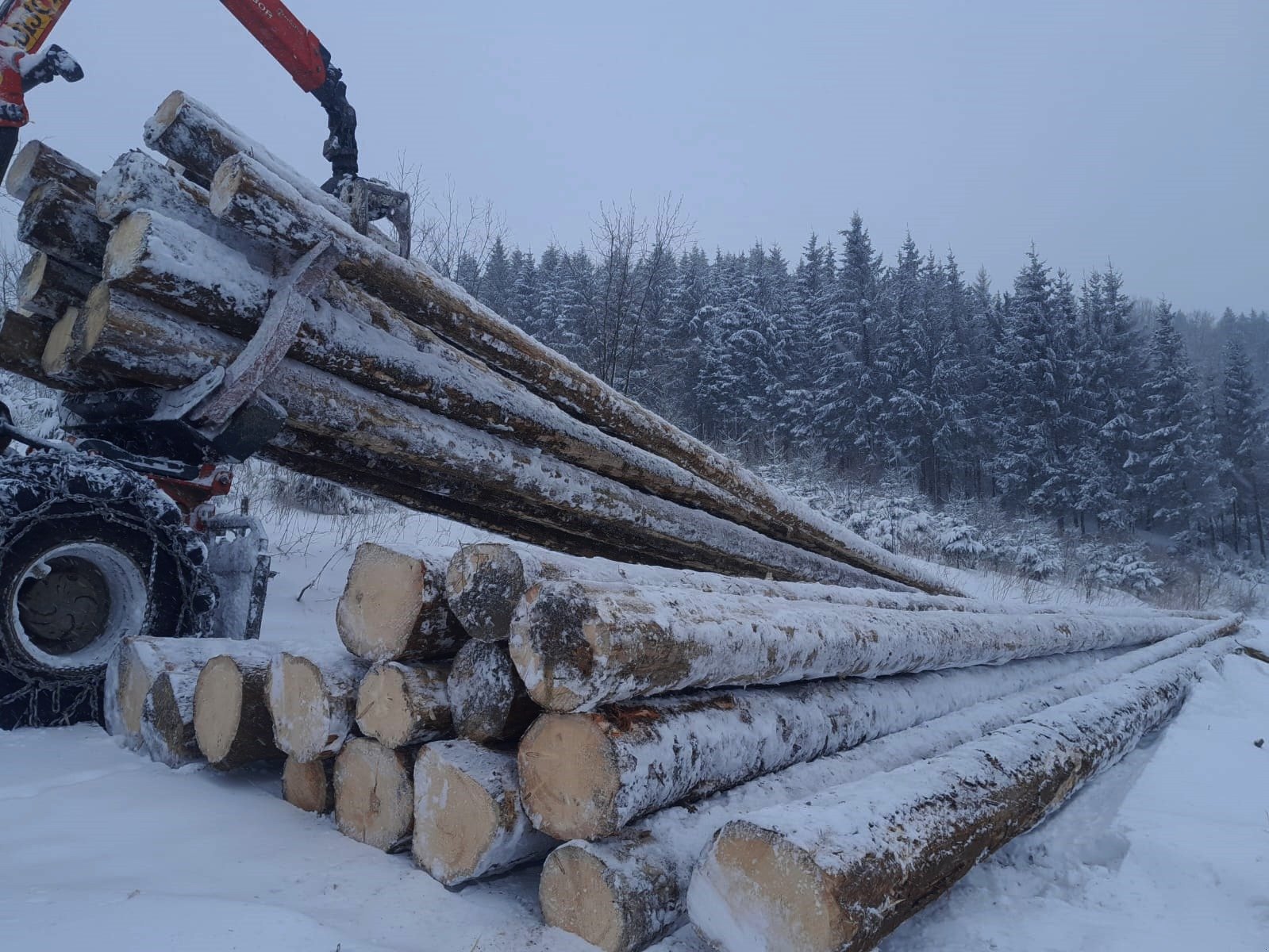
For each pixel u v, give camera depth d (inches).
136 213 138.9
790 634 129.2
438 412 185.2
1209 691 291.7
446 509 223.0
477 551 106.3
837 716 140.9
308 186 169.8
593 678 94.5
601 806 94.3
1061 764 143.4
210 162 155.1
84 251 157.6
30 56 183.2
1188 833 143.5
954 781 112.9
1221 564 1749.5
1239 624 577.3
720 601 124.2
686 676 108.1
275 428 154.3
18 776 129.3
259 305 151.9
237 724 128.6
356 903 97.7
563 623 95.5
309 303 154.6
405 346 175.3
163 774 135.5
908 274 2412.6
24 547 148.5
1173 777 184.7
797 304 1863.9
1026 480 1675.7
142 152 143.8
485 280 1234.6
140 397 157.8
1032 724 155.8
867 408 1616.6
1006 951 101.6
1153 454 1856.5
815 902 78.7
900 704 163.8
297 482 404.5
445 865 103.7
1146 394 1979.6
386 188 178.2
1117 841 141.3
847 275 1876.2
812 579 307.1
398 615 113.7
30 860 101.0
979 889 119.8
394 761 112.3
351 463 189.8
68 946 79.1
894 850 89.0
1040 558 895.1
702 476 254.5
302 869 105.9
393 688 112.3
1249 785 179.0
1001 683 217.9
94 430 175.5
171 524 164.4
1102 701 196.5
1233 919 112.3
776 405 1598.2
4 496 143.6
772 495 279.9
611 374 625.3
